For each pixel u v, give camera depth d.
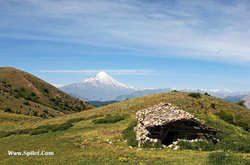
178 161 33.50
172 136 48.53
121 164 32.81
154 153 39.78
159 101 83.38
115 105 94.94
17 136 65.81
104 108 94.38
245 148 43.34
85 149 45.53
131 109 82.06
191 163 32.16
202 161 32.84
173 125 47.72
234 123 68.00
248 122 70.12
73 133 58.75
